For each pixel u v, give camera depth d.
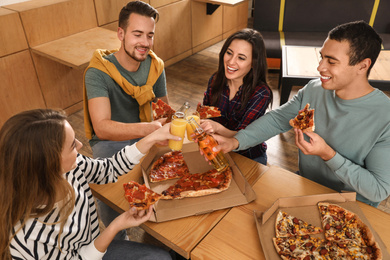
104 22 3.18
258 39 1.63
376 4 3.81
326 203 1.18
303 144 1.25
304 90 1.52
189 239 1.11
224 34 4.96
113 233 1.09
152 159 1.40
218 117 1.89
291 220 1.14
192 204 1.21
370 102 1.27
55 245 1.00
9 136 0.86
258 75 1.72
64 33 2.89
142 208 1.10
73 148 0.99
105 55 1.89
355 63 1.20
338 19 3.98
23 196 0.90
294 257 1.02
